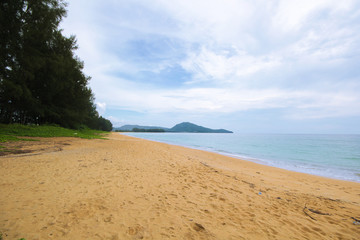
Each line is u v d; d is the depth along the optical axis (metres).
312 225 3.13
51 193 3.41
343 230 3.01
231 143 33.50
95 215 2.73
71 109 23.67
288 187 5.81
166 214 3.01
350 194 5.48
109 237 2.21
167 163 7.80
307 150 22.05
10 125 14.13
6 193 3.22
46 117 22.42
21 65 14.88
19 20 13.78
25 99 16.72
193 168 7.29
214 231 2.61
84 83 24.25
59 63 17.86
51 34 17.39
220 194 4.33
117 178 4.80
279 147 25.83
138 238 2.25
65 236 2.13
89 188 3.87
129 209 3.05
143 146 14.95
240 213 3.36
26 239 2.00
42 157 6.60
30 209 2.71
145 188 4.24
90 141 14.36
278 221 3.17
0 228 2.15
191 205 3.51
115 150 10.47
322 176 8.83
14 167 4.95
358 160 14.65
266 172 8.65
